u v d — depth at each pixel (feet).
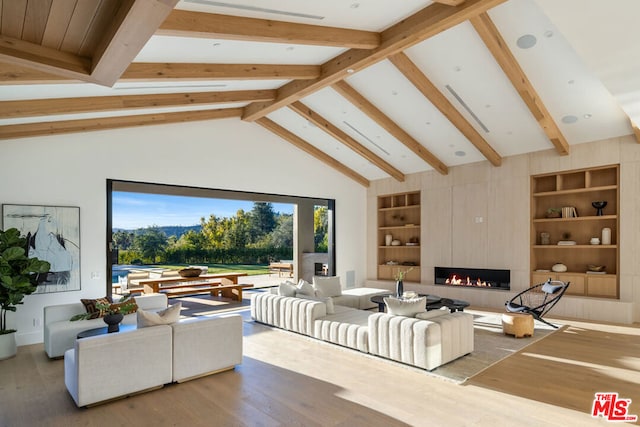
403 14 14.66
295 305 18.42
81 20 7.15
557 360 14.51
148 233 41.14
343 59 17.78
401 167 30.58
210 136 24.63
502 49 16.25
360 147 28.32
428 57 18.22
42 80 10.41
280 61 17.17
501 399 11.11
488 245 26.40
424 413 10.27
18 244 15.44
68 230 18.86
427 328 13.34
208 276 29.27
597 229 23.48
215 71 15.37
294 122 26.91
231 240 47.52
